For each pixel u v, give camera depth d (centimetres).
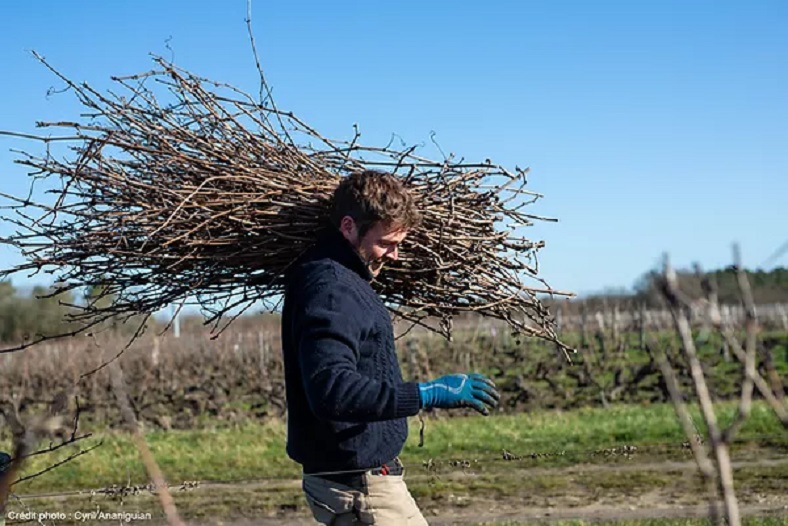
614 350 2600
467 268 425
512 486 1057
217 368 2661
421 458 1275
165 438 1525
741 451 1202
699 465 175
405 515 357
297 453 359
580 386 2100
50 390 2188
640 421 1455
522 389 1986
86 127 405
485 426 1527
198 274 412
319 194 398
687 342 161
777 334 2994
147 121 423
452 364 2484
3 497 309
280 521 958
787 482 1020
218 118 423
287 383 357
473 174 428
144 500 1016
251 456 1330
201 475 1213
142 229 401
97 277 413
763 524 818
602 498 988
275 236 399
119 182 409
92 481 1165
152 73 425
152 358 2481
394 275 427
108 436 1556
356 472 351
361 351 343
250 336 2781
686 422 175
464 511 957
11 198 400
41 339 407
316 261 351
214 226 399
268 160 422
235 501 1038
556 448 1286
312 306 335
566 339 2922
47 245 404
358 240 356
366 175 358
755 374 181
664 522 845
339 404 321
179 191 400
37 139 395
